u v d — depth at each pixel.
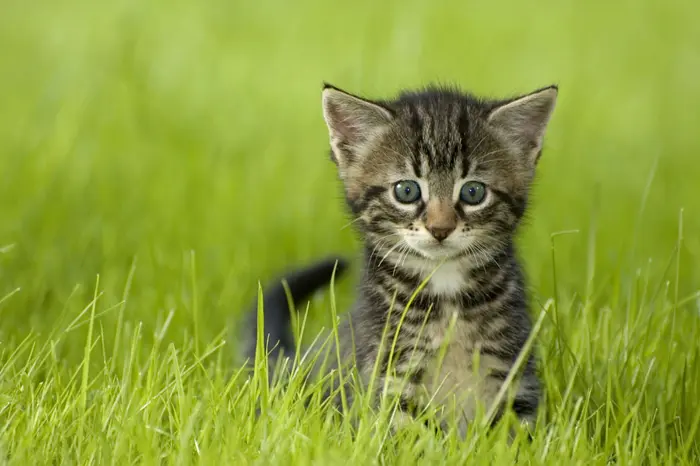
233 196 12.62
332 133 8.35
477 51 19.88
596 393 7.84
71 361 8.67
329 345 7.72
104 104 15.16
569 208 12.88
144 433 6.74
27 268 10.63
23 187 12.45
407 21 20.83
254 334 9.02
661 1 24.34
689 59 20.56
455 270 7.95
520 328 7.98
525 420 7.73
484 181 8.01
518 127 8.22
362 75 15.18
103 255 11.01
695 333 8.30
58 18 22.22
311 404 7.40
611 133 16.38
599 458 6.87
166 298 9.76
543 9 23.77
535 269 10.73
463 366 7.87
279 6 23.70
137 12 22.36
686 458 7.00
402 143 8.08
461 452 6.71
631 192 13.66
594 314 9.54
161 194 12.58
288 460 6.48
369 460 6.50
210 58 19.38
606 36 21.97
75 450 6.78
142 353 8.68
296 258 11.41
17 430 6.95
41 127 14.18
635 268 10.73
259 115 16.22
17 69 18.31
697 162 15.34
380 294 8.08
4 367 7.73
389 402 7.74
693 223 12.56
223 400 7.04
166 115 15.58
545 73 18.78
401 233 7.99
